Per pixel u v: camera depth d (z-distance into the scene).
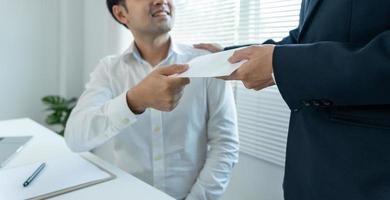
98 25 2.51
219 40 1.61
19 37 2.58
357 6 0.53
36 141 1.20
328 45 0.51
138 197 0.73
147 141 1.05
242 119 1.48
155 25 1.00
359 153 0.53
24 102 2.70
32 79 2.71
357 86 0.47
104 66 1.14
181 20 1.88
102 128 0.89
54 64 2.81
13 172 0.86
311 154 0.60
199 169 1.10
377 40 0.46
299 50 0.53
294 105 0.56
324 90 0.50
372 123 0.51
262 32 1.38
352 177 0.54
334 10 0.57
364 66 0.46
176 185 1.05
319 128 0.58
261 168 1.43
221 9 1.58
